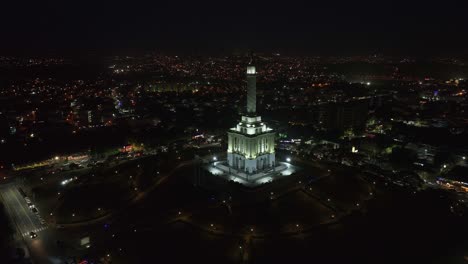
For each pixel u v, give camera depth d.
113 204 155.38
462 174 180.00
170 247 122.75
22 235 133.38
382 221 137.38
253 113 190.12
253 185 165.62
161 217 143.12
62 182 182.25
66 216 145.50
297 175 180.75
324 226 135.00
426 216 140.62
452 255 117.31
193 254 118.44
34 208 153.75
